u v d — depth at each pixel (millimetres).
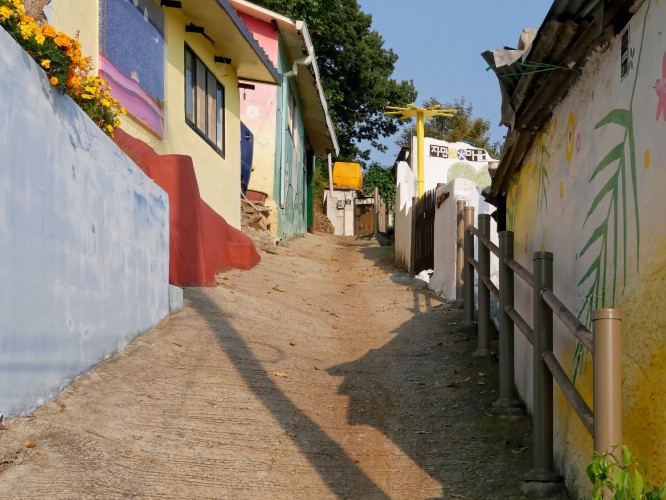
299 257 16453
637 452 3596
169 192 10102
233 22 12586
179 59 12195
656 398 3412
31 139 5234
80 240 6082
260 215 17062
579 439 4582
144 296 7742
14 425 4816
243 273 12461
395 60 37125
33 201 5234
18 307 4977
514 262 6078
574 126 4957
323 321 10219
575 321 4094
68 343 5785
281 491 4926
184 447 5340
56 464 4598
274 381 7102
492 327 9047
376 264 16609
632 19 3926
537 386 4938
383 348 8812
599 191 4383
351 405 6758
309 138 26078
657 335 3430
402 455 5656
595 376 3549
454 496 4934
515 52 5012
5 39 4887
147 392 6199
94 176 6449
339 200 34312
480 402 6680
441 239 11703
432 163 24141
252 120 18438
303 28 17875
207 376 6895
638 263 3707
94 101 7168
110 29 9617
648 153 3646
